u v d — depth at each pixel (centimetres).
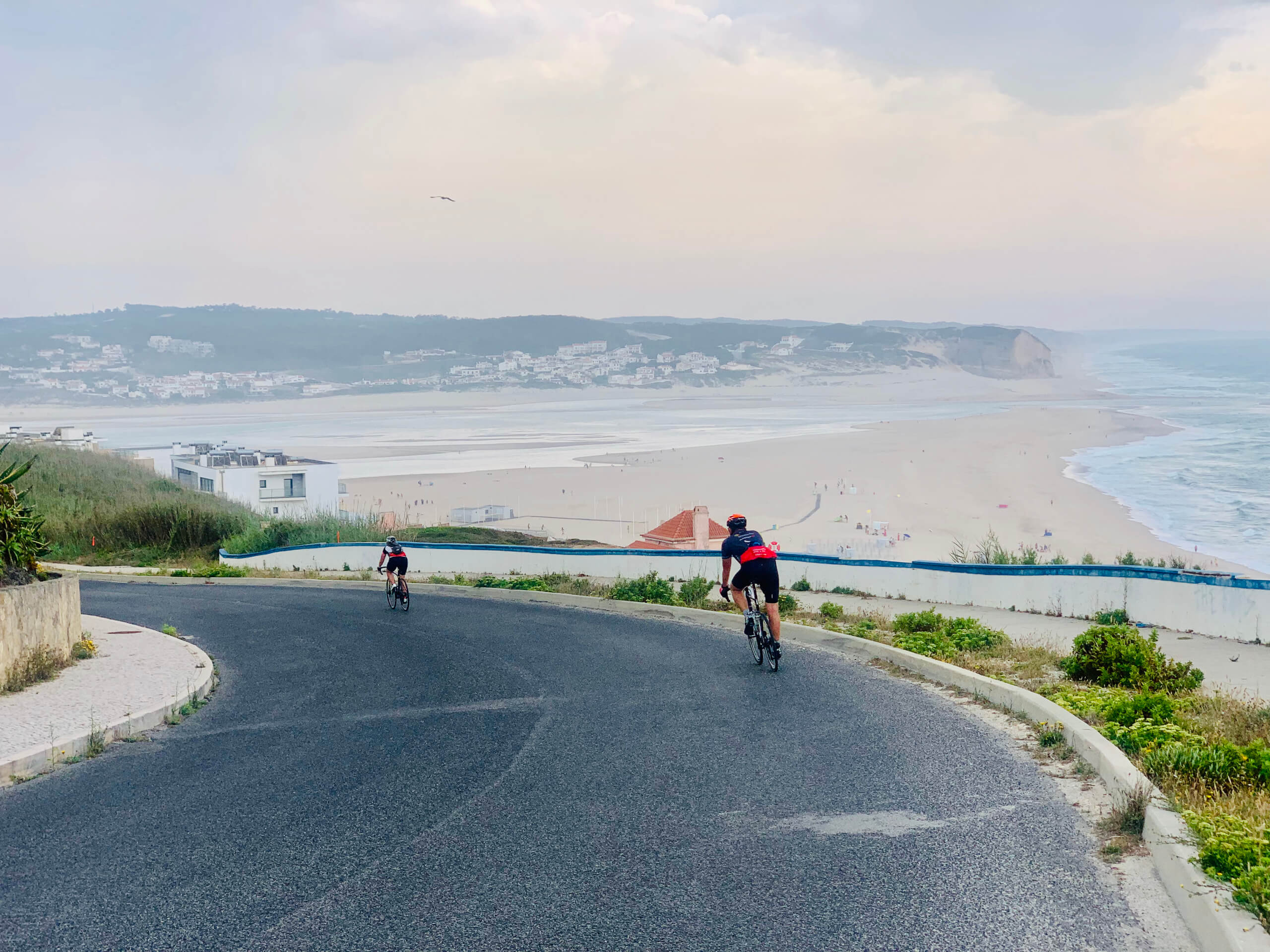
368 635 1530
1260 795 558
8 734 844
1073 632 1357
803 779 686
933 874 505
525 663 1233
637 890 498
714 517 9100
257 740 868
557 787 688
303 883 519
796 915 461
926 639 1243
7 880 535
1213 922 405
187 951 441
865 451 15525
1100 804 602
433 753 800
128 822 633
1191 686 949
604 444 18412
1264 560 5556
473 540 3559
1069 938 427
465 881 515
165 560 3241
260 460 7675
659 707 949
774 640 1116
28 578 1159
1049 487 10094
